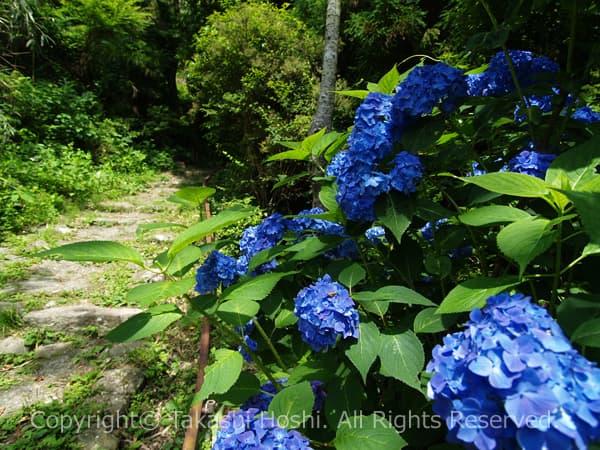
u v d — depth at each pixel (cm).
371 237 162
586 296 85
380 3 582
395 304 141
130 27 967
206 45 643
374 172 119
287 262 149
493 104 127
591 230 65
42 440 188
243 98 590
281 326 134
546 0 124
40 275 365
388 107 125
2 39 761
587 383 58
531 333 62
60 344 267
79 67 920
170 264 107
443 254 138
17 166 554
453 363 68
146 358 254
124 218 531
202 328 269
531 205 116
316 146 149
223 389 101
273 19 640
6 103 632
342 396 112
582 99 149
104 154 779
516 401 57
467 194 141
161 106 1045
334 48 403
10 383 229
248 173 624
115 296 328
